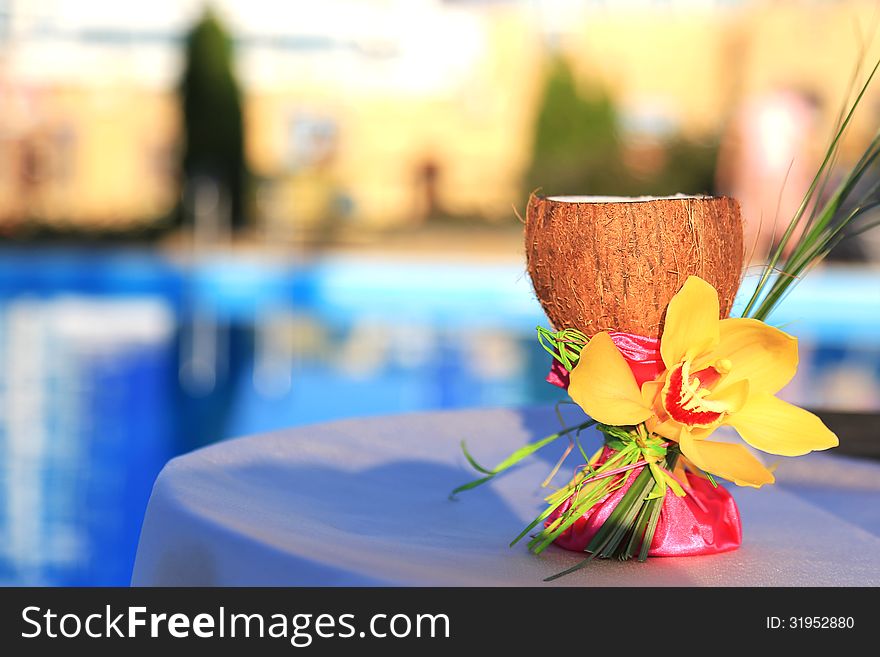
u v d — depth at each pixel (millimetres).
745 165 10508
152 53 12625
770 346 824
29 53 12445
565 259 843
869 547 854
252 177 11391
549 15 12938
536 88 12516
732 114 11578
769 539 879
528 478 1039
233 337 7359
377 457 1060
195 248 10109
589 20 12930
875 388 5809
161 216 11227
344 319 8078
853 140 9336
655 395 814
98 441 4746
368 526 852
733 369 829
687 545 822
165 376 6109
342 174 12922
